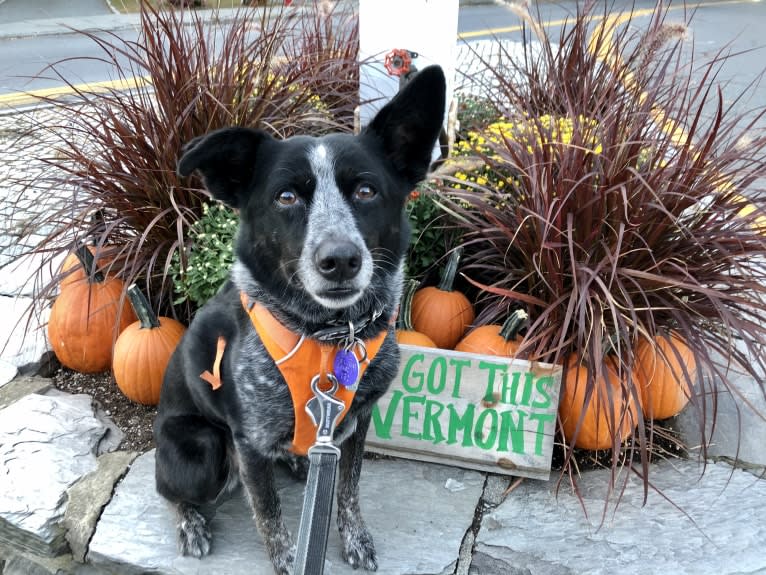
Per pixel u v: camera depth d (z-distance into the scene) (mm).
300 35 1594
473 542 857
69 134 1273
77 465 957
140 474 950
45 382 1146
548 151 1027
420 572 815
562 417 978
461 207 1112
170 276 1187
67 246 1130
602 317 928
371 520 886
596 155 956
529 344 913
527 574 809
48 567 871
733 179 1036
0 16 4109
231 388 762
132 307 1148
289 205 694
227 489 906
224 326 812
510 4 1354
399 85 1308
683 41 1236
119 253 1127
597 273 920
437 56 1287
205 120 1172
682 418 1063
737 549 828
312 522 582
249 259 743
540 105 1435
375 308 747
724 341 999
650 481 950
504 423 943
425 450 985
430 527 877
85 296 1132
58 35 3678
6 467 930
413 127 740
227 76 1188
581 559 823
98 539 852
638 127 1011
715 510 890
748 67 2729
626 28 1425
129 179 1146
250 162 729
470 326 1090
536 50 1867
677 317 946
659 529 863
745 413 1045
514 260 1122
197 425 849
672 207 968
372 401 795
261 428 754
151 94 1264
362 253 668
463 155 1271
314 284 666
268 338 725
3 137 1616
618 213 963
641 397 980
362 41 1331
